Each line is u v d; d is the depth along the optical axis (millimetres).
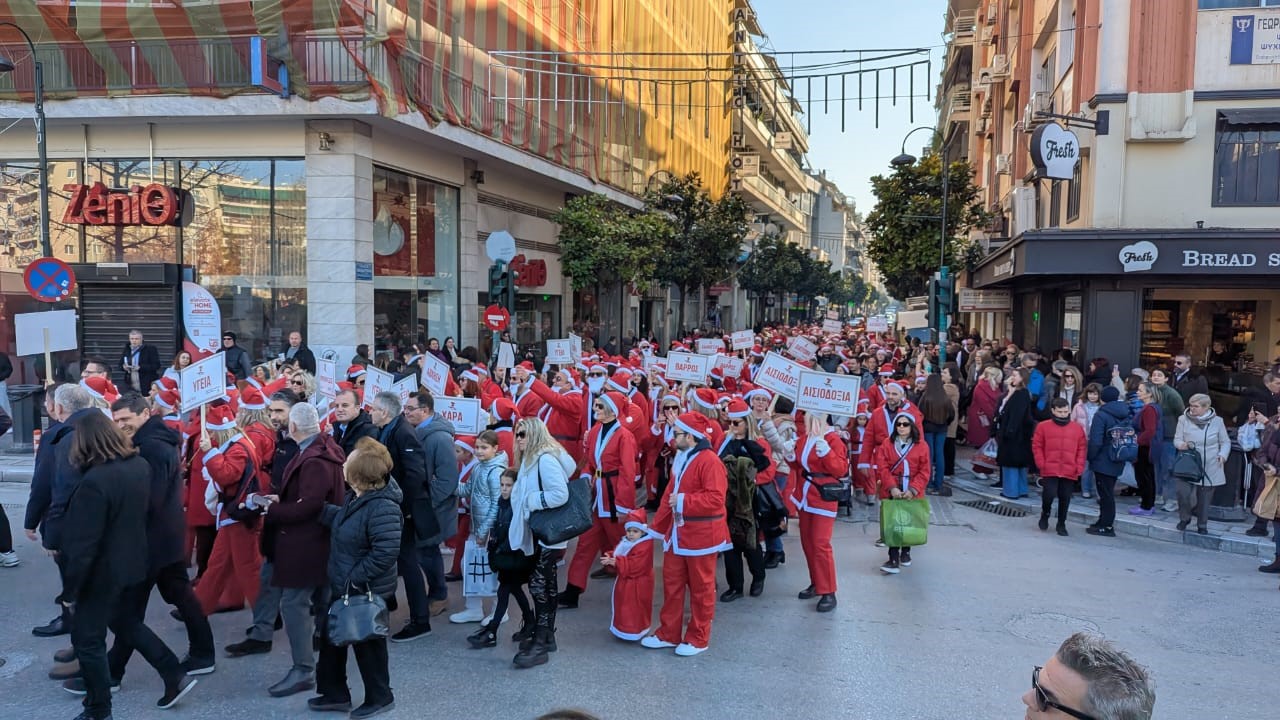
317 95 16797
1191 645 6957
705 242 31438
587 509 6480
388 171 19359
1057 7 20828
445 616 7414
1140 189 16984
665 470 10977
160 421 5820
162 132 18109
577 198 27047
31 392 14344
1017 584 8562
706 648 6766
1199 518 10414
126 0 17062
